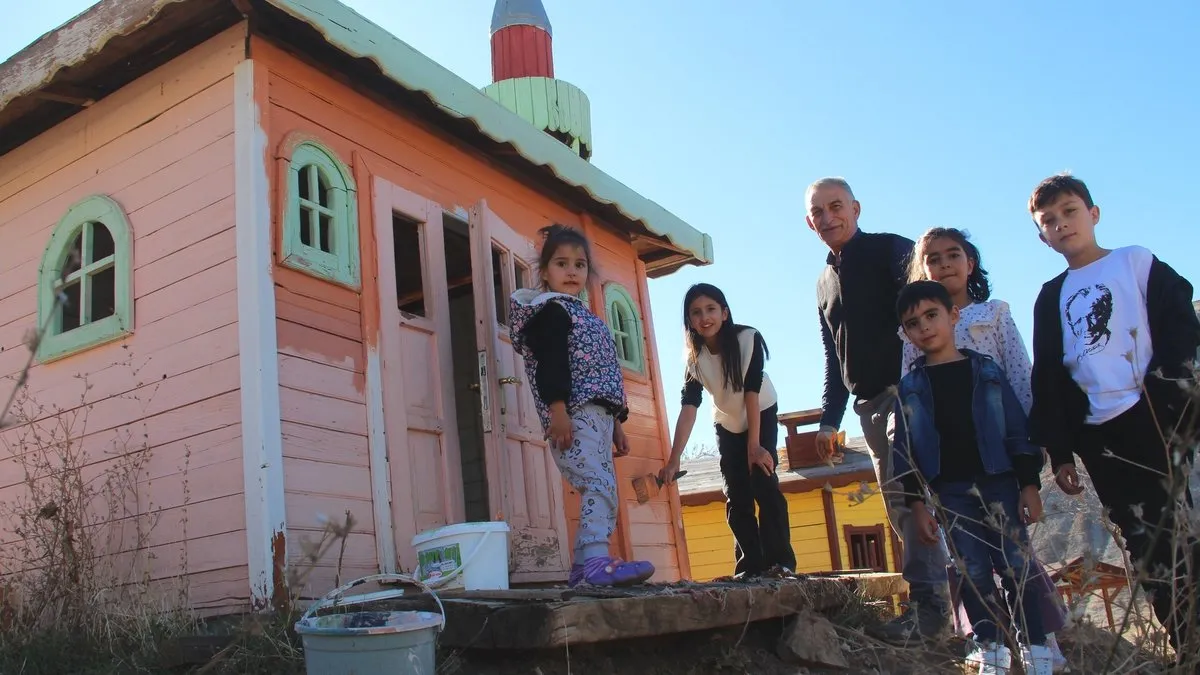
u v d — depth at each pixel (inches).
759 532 213.2
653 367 289.4
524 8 313.6
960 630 158.9
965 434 142.5
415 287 285.4
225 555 158.6
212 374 167.6
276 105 179.0
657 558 264.1
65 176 202.7
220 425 164.4
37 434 193.5
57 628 155.1
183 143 182.1
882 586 201.2
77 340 188.4
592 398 163.9
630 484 260.5
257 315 163.3
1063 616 132.0
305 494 163.2
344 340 180.4
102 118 197.6
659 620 133.4
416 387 194.5
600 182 252.7
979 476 141.2
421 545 159.9
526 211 249.3
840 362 188.4
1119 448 131.6
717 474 580.4
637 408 275.7
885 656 153.5
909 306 149.1
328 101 191.9
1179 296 130.8
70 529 170.9
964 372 146.3
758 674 144.8
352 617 117.1
